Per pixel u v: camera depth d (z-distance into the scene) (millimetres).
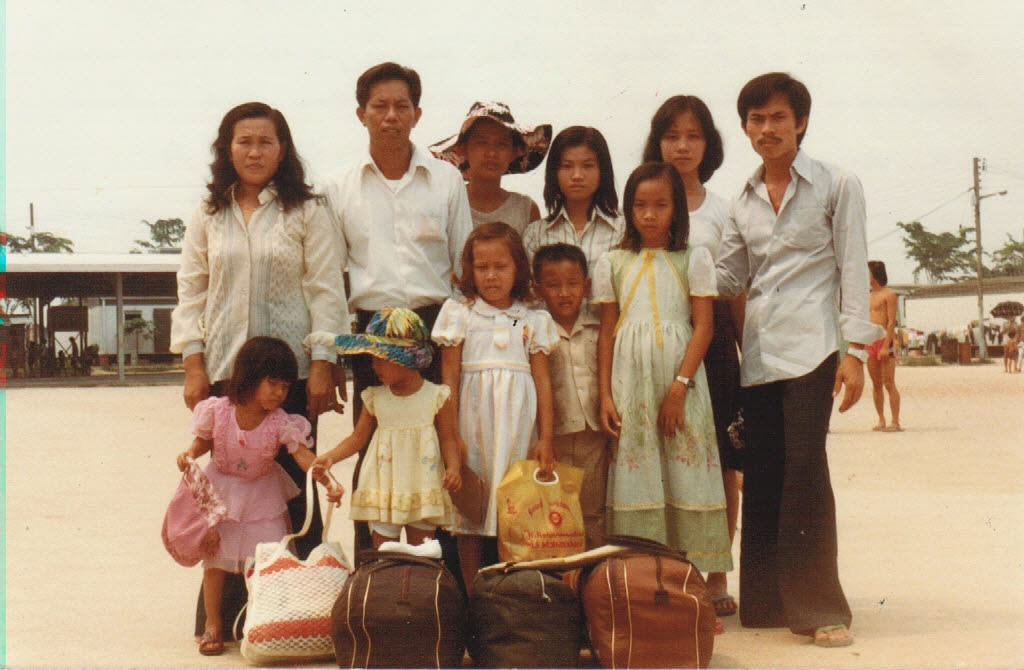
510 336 5012
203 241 5297
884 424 14961
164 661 4711
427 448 4852
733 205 5527
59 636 5133
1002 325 55594
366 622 4230
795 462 5051
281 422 5000
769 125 5215
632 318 5184
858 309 5137
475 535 5035
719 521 5121
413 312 4969
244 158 5164
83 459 12586
